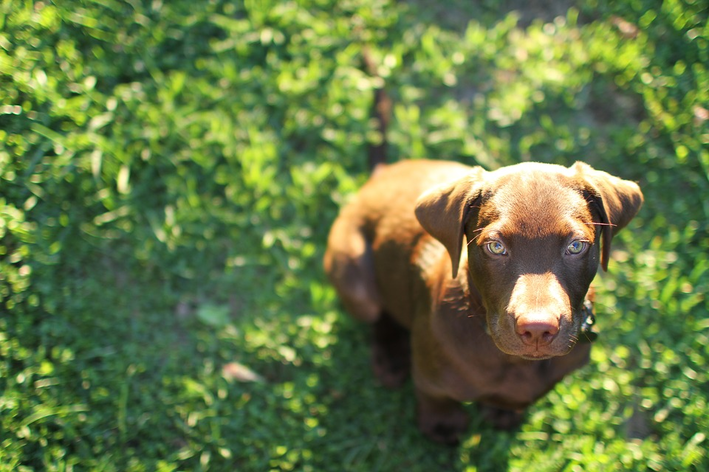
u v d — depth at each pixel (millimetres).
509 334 651
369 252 892
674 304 951
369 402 949
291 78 1078
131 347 943
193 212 1009
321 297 998
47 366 887
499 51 1122
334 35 1105
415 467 905
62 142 946
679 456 874
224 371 951
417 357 807
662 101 1057
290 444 912
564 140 1062
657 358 937
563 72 1094
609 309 965
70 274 962
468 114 1103
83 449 877
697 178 1009
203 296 1000
